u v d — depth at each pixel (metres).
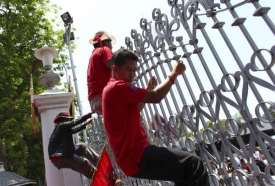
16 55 18.62
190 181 2.49
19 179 9.95
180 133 3.24
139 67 3.95
